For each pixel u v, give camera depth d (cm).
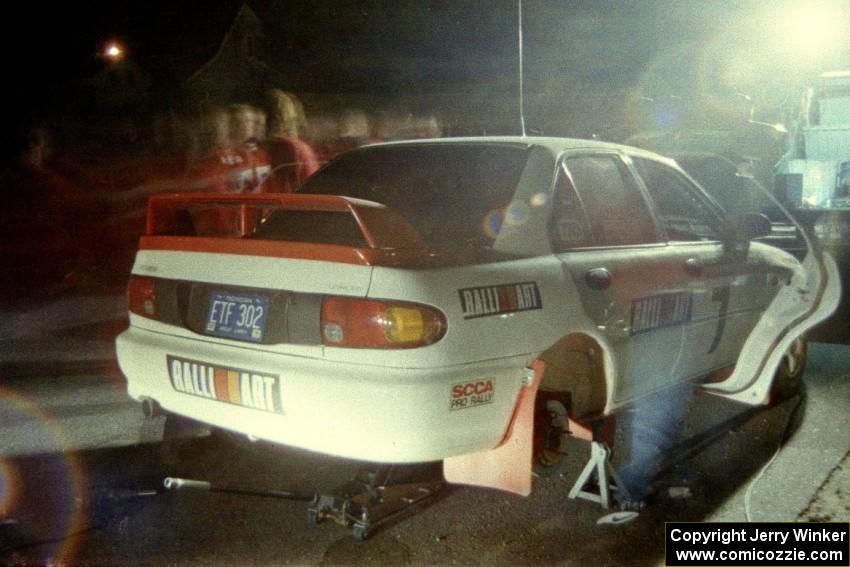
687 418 531
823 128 1176
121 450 463
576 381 403
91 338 739
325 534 372
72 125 1188
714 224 488
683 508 407
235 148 1038
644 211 444
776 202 520
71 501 399
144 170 1155
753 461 465
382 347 324
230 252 365
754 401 508
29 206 1065
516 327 349
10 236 1059
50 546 356
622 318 398
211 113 1364
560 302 368
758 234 490
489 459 360
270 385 343
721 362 486
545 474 401
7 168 1088
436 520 388
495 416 344
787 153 1207
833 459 467
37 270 1057
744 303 488
